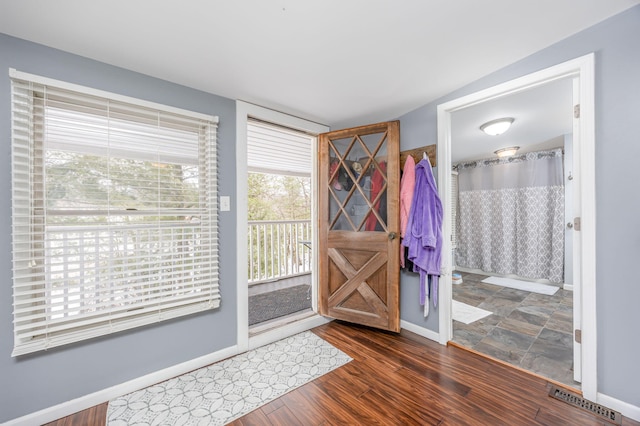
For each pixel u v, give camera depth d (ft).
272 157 13.16
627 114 4.61
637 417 4.58
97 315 5.26
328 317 9.20
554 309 9.99
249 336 7.52
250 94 6.81
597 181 4.94
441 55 5.46
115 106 5.31
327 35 4.69
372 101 7.43
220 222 6.77
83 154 5.11
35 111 4.70
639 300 4.57
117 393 5.36
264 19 4.23
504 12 4.34
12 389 4.48
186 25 4.30
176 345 6.11
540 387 5.55
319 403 5.19
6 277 4.43
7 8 3.81
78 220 5.06
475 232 15.67
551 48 5.36
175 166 6.19
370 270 8.04
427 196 7.18
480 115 8.55
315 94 6.93
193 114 6.25
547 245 13.01
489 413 4.86
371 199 8.26
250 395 5.44
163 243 5.95
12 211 4.46
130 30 4.38
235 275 7.04
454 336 7.90
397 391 5.50
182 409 5.07
